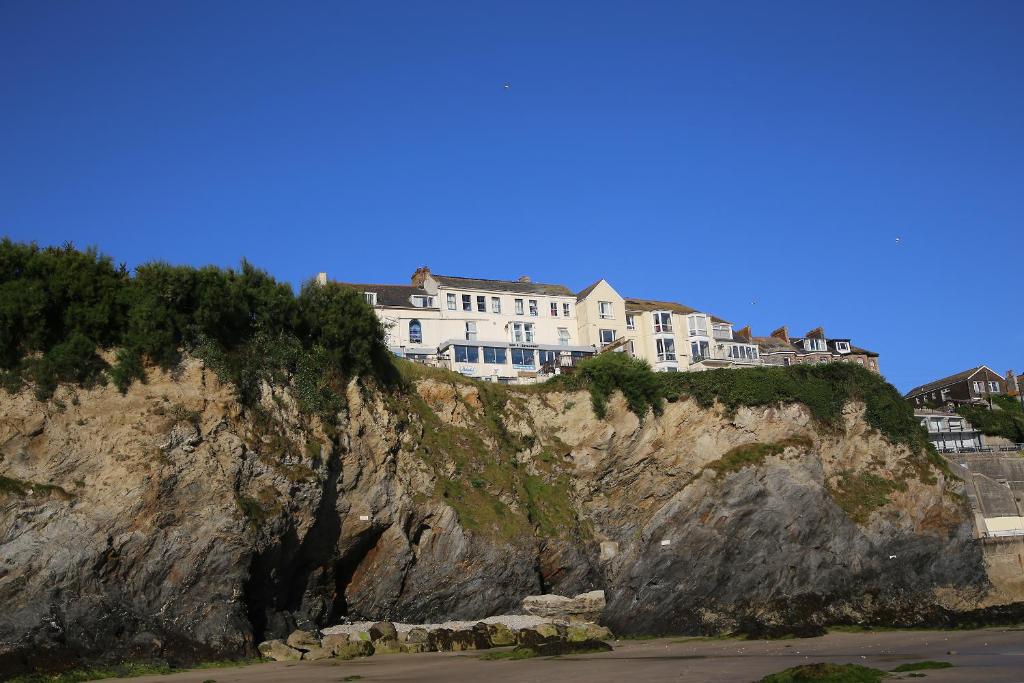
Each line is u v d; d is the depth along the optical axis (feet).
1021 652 119.65
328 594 157.28
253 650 132.36
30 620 119.96
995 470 247.91
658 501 204.74
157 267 154.10
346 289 180.04
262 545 139.33
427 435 183.73
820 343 341.41
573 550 189.06
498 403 205.46
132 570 130.82
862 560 201.36
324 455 155.94
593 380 212.43
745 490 199.72
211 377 150.51
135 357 145.89
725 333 313.73
